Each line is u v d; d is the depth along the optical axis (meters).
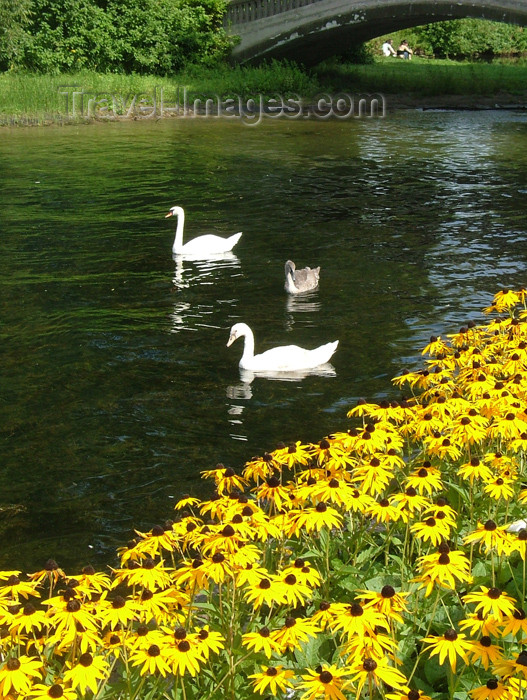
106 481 7.05
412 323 10.83
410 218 16.67
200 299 11.92
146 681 3.83
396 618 3.41
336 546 4.80
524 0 34.22
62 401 8.56
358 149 25.55
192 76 39.09
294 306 11.59
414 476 4.48
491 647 3.28
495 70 47.31
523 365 6.17
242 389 8.90
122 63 39.66
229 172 21.45
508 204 17.88
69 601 3.37
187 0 41.69
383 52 58.12
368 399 8.63
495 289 12.20
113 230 15.73
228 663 3.74
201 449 7.59
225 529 3.72
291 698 3.87
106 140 26.78
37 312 11.20
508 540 3.90
